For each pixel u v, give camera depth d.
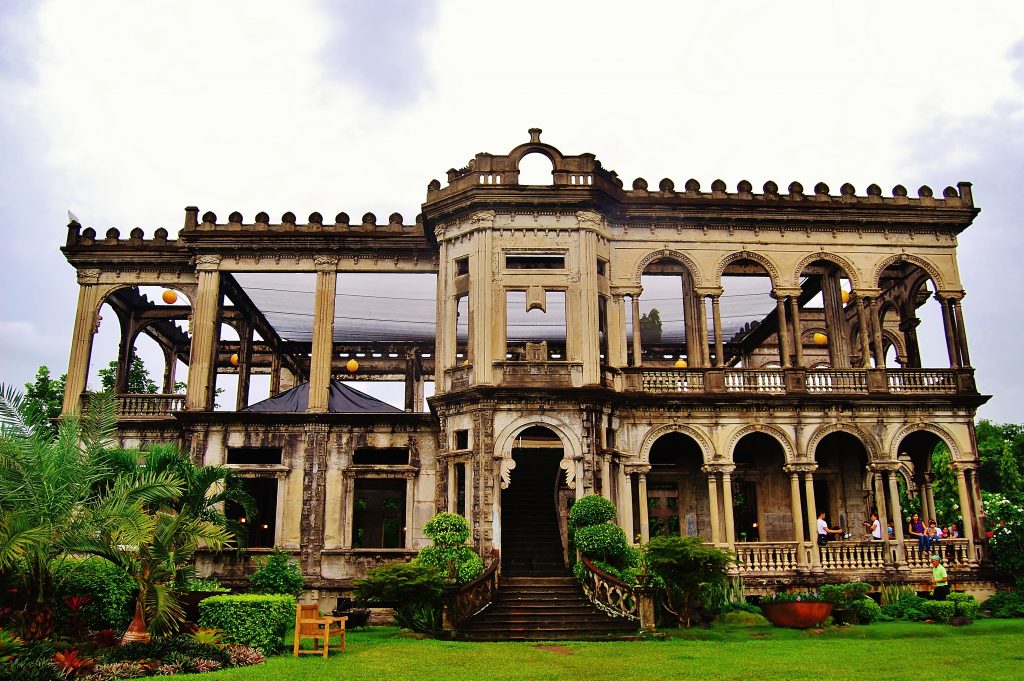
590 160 27.23
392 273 30.66
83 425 18.38
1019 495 33.28
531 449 29.47
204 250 30.41
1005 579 25.88
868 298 28.91
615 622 20.47
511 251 26.59
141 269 31.52
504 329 25.94
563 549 25.28
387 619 24.27
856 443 29.61
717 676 14.11
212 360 29.58
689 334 29.50
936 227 29.55
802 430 27.34
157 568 16.69
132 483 18.67
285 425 28.47
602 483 25.22
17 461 16.38
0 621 16.05
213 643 16.12
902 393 27.66
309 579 26.89
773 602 21.42
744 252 28.88
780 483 29.12
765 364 38.88
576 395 25.09
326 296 30.09
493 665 15.34
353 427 28.52
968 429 27.59
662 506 29.52
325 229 30.42
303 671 14.45
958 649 17.25
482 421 24.84
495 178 26.98
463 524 23.17
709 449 27.09
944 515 40.25
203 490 22.53
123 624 18.42
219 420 28.36
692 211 28.61
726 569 25.19
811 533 26.56
